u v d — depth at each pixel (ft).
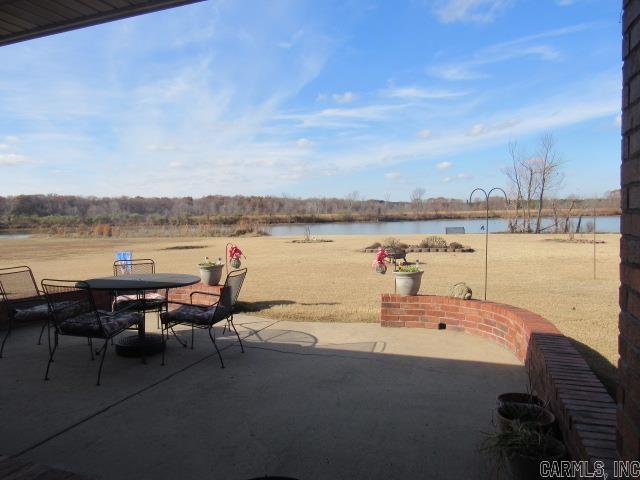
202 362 15.65
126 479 8.68
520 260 49.70
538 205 125.49
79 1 10.10
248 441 10.11
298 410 11.69
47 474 7.44
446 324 19.70
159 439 10.24
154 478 8.71
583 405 8.36
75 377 14.25
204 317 15.44
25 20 11.10
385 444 9.91
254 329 20.20
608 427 7.43
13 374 14.55
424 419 11.10
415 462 9.18
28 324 21.20
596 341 17.84
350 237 95.04
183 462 9.27
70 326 14.14
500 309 17.44
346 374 14.30
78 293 20.98
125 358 16.10
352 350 16.84
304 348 17.17
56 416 11.46
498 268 43.16
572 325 20.67
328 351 16.75
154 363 15.55
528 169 124.88
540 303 26.16
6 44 12.58
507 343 16.88
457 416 11.24
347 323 21.21
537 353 12.37
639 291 4.80
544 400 10.98
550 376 10.14
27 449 9.82
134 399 12.50
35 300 18.61
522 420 8.86
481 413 11.39
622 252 5.43
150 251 72.08
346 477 8.68
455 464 9.09
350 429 10.63
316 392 12.88
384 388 13.12
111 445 9.98
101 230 117.60
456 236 93.30
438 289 31.60
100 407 11.99
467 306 19.16
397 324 20.31
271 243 83.15
